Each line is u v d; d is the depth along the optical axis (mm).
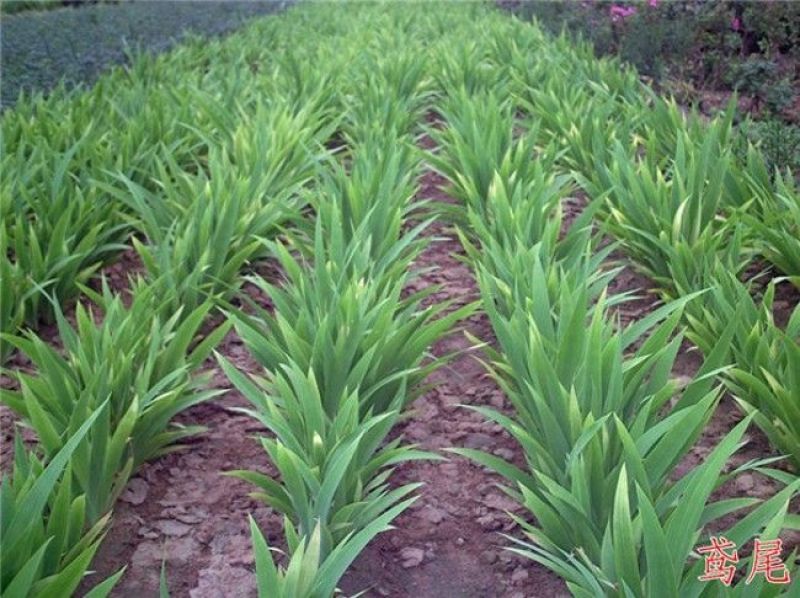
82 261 3779
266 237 4039
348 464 2311
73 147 3980
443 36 9023
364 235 3525
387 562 2457
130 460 2535
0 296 3199
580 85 5719
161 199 3951
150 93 5684
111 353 2512
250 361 3455
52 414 2402
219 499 2684
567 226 4574
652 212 3537
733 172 3977
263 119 4812
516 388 2965
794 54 6516
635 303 3801
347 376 2582
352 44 8094
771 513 1770
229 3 13383
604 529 2107
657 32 6809
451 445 2961
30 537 1854
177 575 2387
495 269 3391
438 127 6578
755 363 2613
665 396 2289
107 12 11172
